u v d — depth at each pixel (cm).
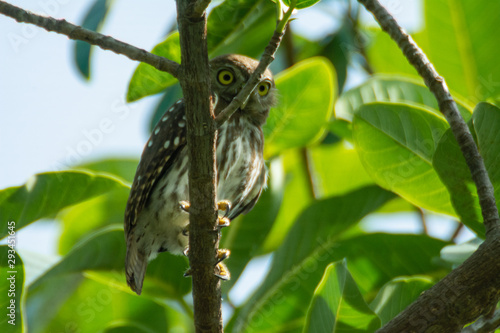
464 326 573
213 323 639
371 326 711
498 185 656
